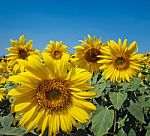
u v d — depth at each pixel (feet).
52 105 1.66
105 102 2.66
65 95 1.67
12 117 2.09
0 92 3.07
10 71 4.46
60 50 4.63
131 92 2.73
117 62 2.99
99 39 3.55
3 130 1.83
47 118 1.67
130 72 2.96
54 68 1.65
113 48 3.01
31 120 1.65
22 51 4.34
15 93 1.61
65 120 1.68
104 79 2.93
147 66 5.52
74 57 3.71
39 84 1.66
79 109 1.68
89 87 1.68
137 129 2.82
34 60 1.62
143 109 2.80
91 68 3.46
